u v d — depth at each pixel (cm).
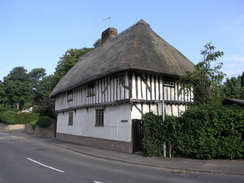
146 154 962
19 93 5256
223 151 792
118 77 1191
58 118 2147
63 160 940
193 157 865
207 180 581
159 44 1455
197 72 1091
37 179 616
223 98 1127
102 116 1346
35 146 1483
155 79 1217
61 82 2192
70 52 3344
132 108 1112
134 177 634
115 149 1188
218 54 1052
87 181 591
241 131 781
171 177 627
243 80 2214
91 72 1418
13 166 800
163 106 951
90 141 1457
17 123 3919
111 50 1521
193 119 853
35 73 6806
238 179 579
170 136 914
